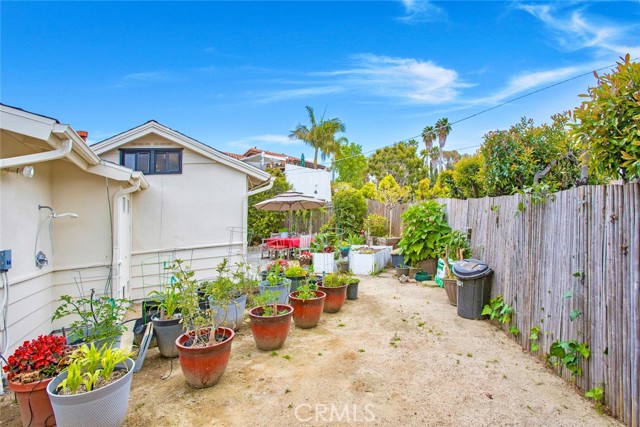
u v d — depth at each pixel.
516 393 3.41
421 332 5.14
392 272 9.91
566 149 5.65
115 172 5.36
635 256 2.80
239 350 4.57
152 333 4.38
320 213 15.95
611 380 3.03
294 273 6.91
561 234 3.81
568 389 3.47
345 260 9.80
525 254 4.60
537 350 4.24
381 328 5.35
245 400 3.37
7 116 3.47
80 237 5.41
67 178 5.30
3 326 3.61
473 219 6.74
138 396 3.46
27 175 3.97
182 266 7.77
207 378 3.56
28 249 4.32
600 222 3.20
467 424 2.95
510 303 5.01
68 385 2.72
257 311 4.77
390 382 3.66
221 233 8.20
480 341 4.77
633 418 2.79
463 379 3.71
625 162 2.88
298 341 4.85
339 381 3.70
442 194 13.36
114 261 5.63
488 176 7.10
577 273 3.45
